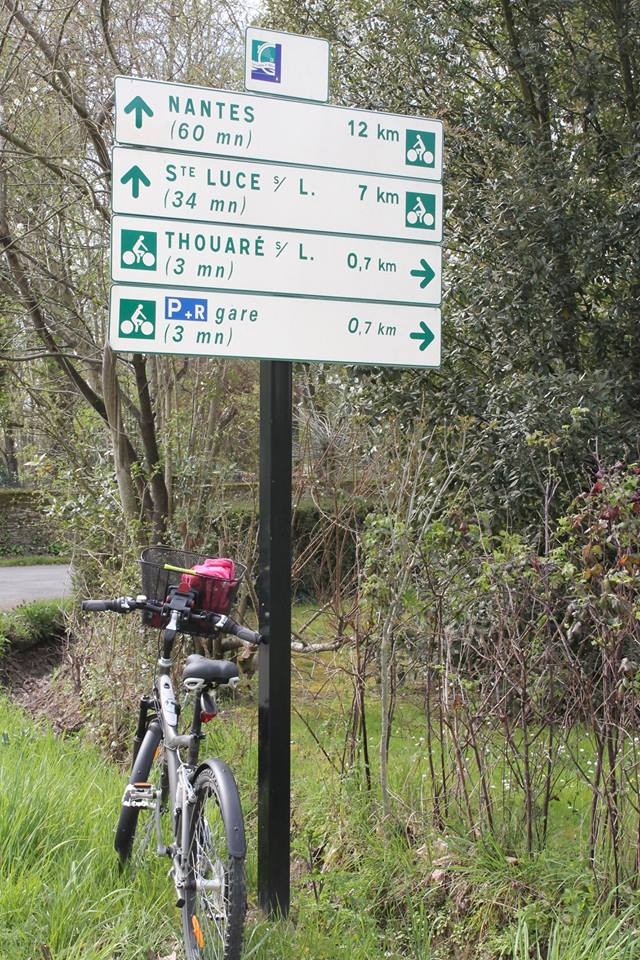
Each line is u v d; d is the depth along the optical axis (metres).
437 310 4.04
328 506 6.60
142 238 3.60
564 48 7.84
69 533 8.73
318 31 8.37
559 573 3.55
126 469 8.38
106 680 6.64
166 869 3.78
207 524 7.94
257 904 3.72
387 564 4.12
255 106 3.77
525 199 6.90
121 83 3.59
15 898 3.38
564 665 3.66
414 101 7.89
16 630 9.94
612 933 2.97
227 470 8.08
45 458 8.80
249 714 6.66
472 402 6.93
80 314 8.77
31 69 8.10
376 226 3.95
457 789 3.90
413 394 7.12
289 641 3.66
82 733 6.88
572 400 6.43
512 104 7.76
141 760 3.75
